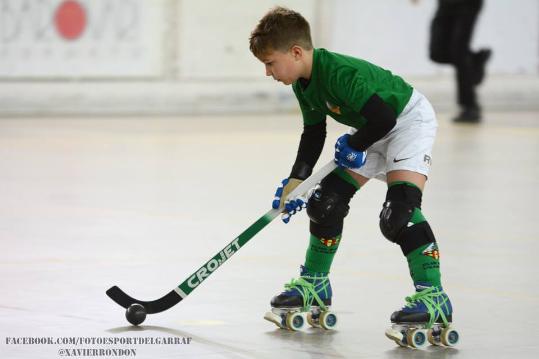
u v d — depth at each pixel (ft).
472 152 80.28
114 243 42.93
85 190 59.00
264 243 43.34
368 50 117.91
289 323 28.99
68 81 106.52
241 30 113.70
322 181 29.19
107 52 107.76
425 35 120.26
